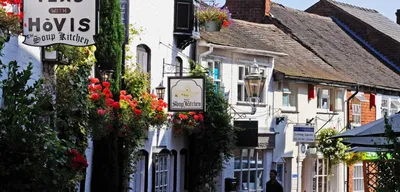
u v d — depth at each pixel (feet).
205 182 95.04
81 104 61.77
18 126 46.55
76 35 51.47
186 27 91.86
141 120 77.05
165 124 84.48
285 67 116.57
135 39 82.84
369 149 80.02
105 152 73.51
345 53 145.59
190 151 95.45
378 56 158.61
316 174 122.42
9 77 47.65
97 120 64.75
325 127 124.47
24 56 56.65
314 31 146.30
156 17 87.25
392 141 62.03
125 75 78.74
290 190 115.85
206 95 93.71
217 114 93.97
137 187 83.87
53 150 47.19
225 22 98.07
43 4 51.37
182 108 81.92
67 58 60.34
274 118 112.47
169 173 91.30
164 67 89.35
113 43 73.61
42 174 46.85
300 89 118.42
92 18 51.42
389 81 146.00
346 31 161.79
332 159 122.83
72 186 50.72
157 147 86.89
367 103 136.98
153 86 86.94
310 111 120.67
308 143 120.16
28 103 47.75
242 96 106.32
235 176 105.40
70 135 61.31
